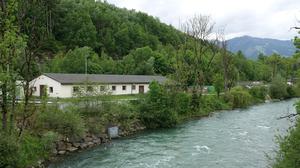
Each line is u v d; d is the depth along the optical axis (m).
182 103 54.53
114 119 39.31
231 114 59.38
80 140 32.09
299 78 22.02
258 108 70.31
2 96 21.98
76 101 36.72
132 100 46.53
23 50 22.19
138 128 42.41
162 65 105.25
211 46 70.31
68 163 26.25
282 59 132.00
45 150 27.00
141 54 107.62
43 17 23.91
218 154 29.09
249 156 28.14
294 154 14.78
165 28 170.25
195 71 63.00
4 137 21.06
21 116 25.27
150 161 27.05
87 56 89.25
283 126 43.78
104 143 34.25
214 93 76.19
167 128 44.31
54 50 107.50
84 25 125.31
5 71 21.05
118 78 67.25
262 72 136.00
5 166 20.75
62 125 30.12
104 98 38.34
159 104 44.97
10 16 21.52
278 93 95.69
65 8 127.69
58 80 53.97
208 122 49.53
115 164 26.17
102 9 159.25
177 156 28.61
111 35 138.75
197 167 25.14
